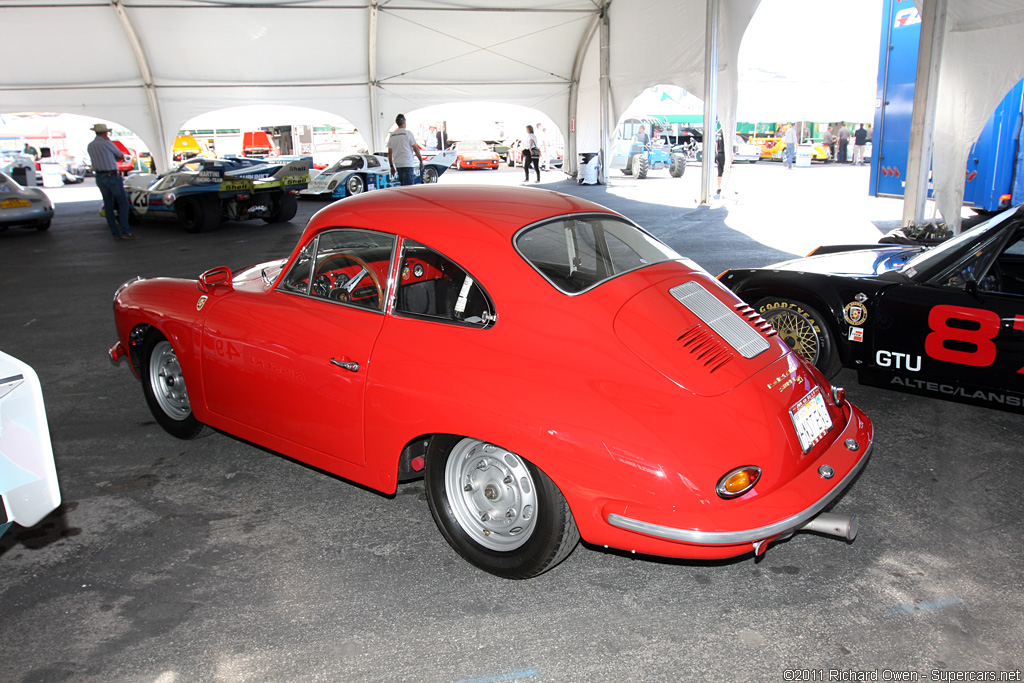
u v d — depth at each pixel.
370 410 2.87
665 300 2.76
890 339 4.25
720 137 18.39
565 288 2.69
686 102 35.69
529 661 2.38
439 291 2.85
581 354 2.52
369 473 2.97
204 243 12.81
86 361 5.86
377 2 20.09
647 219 14.40
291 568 2.95
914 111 10.24
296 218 16.88
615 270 2.89
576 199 3.31
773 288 4.70
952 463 3.72
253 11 19.91
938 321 4.05
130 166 35.06
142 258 11.24
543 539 2.60
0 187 14.34
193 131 37.38
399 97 23.53
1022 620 2.52
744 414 2.43
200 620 2.63
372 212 3.11
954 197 10.04
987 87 9.36
